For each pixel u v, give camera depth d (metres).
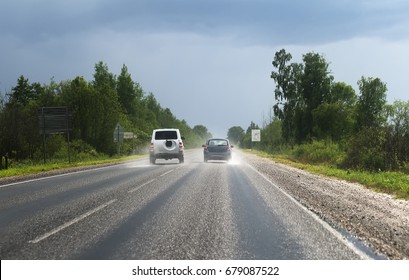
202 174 21.91
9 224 8.78
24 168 26.84
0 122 35.41
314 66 85.19
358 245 7.14
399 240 7.48
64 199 12.54
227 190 14.83
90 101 46.94
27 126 36.91
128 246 6.99
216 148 34.72
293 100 88.62
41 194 13.77
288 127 88.50
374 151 27.05
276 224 8.82
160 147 32.53
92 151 44.91
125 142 55.84
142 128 78.25
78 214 9.94
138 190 14.81
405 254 6.67
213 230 8.20
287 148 69.75
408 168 24.84
